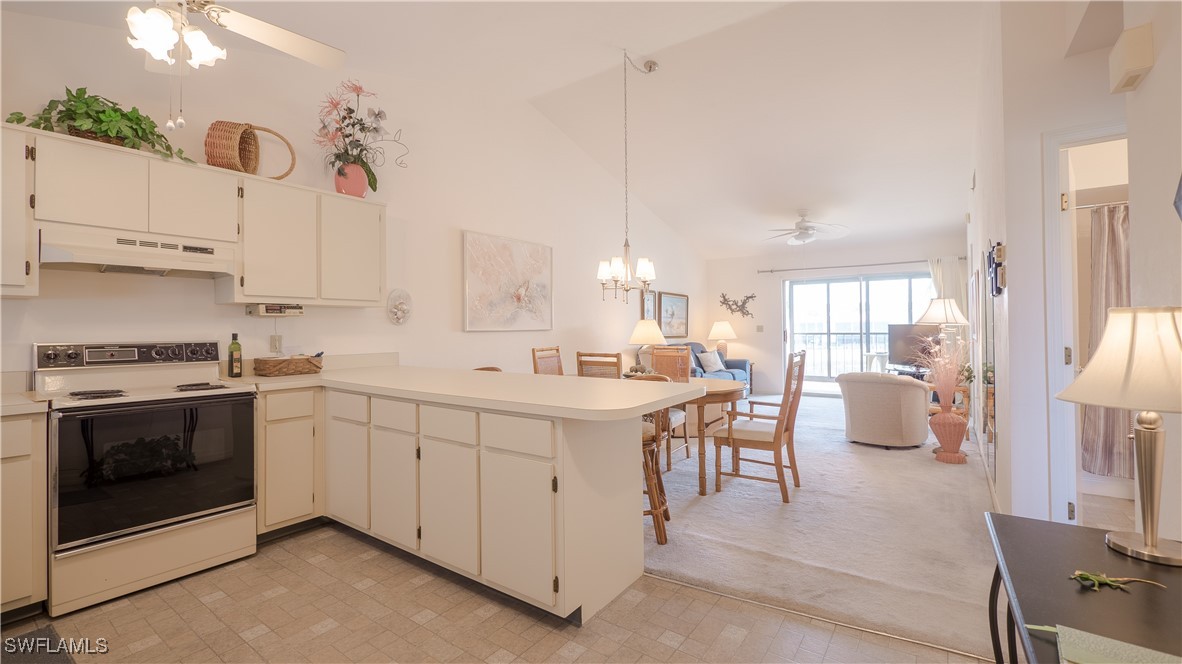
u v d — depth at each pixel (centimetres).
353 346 340
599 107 459
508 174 452
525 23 297
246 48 290
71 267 229
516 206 460
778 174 549
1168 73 133
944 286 694
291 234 282
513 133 457
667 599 208
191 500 227
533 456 190
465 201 413
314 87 322
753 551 251
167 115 262
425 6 262
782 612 198
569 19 300
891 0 312
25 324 224
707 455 452
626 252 434
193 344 268
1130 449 329
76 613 198
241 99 290
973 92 395
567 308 521
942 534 270
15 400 198
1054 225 238
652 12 302
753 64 378
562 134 511
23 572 189
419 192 379
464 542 212
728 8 309
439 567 237
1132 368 101
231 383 254
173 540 222
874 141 473
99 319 243
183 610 201
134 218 226
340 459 269
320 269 295
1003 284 263
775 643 178
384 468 245
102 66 244
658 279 693
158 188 233
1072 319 238
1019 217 244
